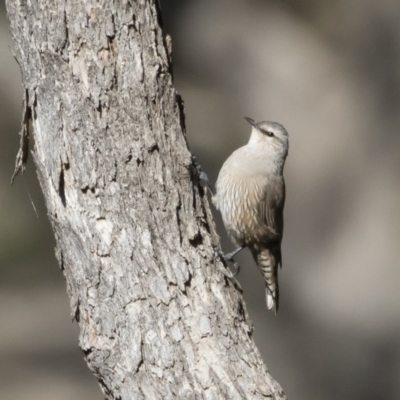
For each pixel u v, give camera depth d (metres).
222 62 17.34
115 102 5.76
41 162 5.80
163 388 5.52
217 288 5.80
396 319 16.73
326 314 16.98
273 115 17.25
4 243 17.30
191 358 5.57
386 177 17.14
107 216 5.68
